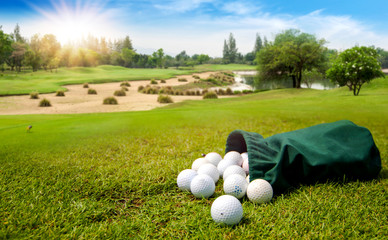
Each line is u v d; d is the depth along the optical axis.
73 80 43.47
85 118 10.43
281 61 36.22
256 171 3.18
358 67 18.98
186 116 10.76
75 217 2.64
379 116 10.12
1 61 65.44
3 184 3.49
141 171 3.98
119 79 47.97
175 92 30.91
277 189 3.18
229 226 2.46
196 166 3.85
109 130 7.87
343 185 3.29
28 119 11.41
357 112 11.38
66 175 3.91
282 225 2.43
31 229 2.45
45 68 72.56
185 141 6.32
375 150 3.56
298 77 36.94
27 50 69.44
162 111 13.36
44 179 3.69
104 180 3.60
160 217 2.68
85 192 3.25
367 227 2.42
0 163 4.48
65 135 7.06
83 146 5.84
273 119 9.86
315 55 35.19
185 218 2.63
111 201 3.08
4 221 2.54
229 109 13.21
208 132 7.50
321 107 13.84
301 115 10.74
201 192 3.05
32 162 4.55
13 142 6.14
